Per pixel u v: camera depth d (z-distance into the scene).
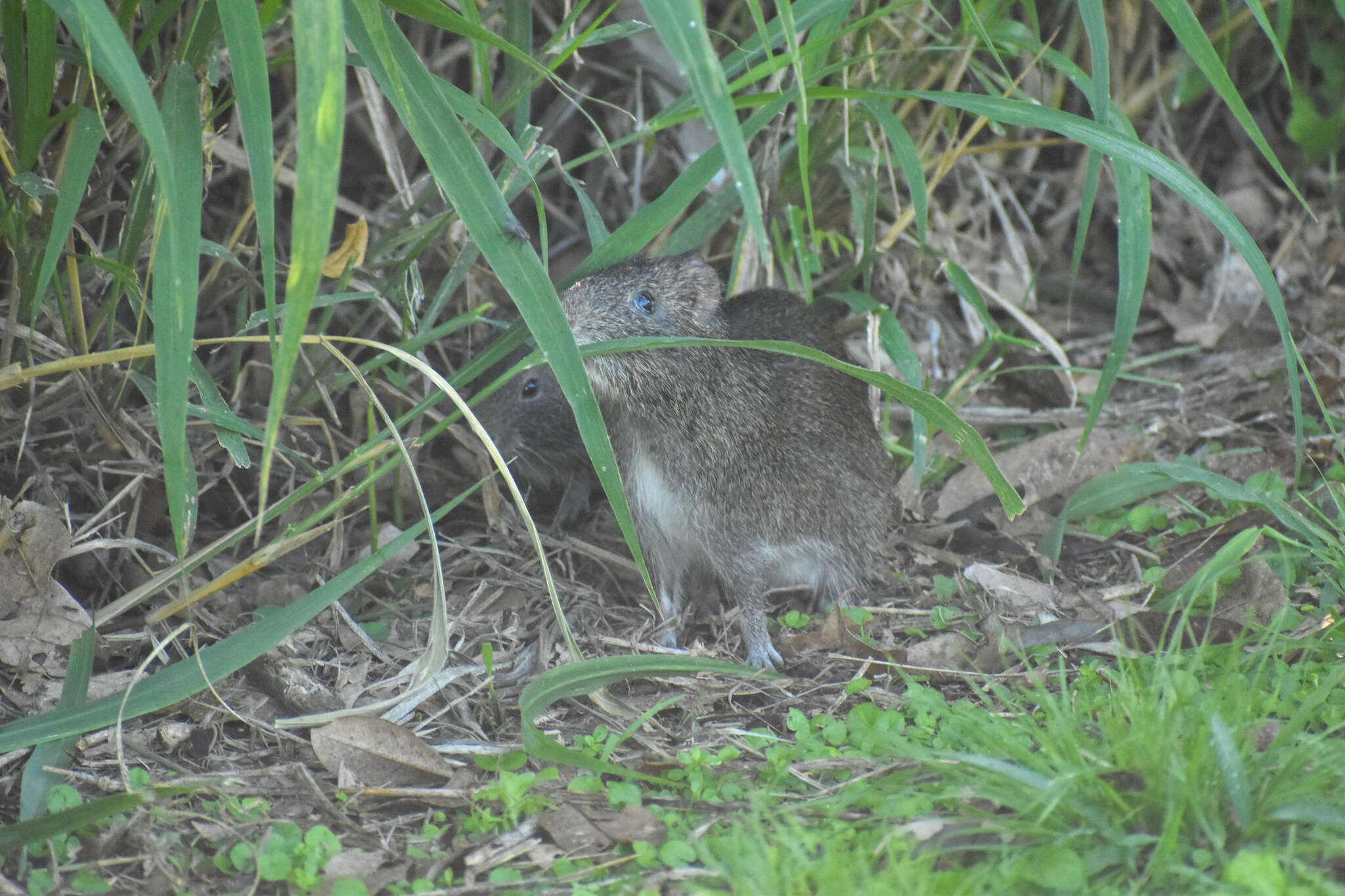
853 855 5.57
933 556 10.00
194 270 5.97
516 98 8.23
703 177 7.89
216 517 9.70
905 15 10.96
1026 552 10.00
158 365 5.97
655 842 6.09
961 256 13.62
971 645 8.39
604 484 6.77
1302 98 14.30
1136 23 13.95
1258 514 9.58
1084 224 8.35
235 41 5.85
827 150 11.12
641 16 12.38
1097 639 8.37
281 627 6.86
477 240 6.36
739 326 9.48
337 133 5.14
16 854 5.95
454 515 10.55
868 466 9.61
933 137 11.96
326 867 5.88
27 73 7.63
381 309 10.48
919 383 9.94
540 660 8.29
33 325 7.93
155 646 7.61
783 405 9.17
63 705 6.63
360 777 6.79
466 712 7.60
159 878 5.84
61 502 8.34
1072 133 7.60
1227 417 11.79
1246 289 13.91
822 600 9.56
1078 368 11.03
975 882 5.18
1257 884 4.86
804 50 8.06
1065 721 6.15
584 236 13.20
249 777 6.81
